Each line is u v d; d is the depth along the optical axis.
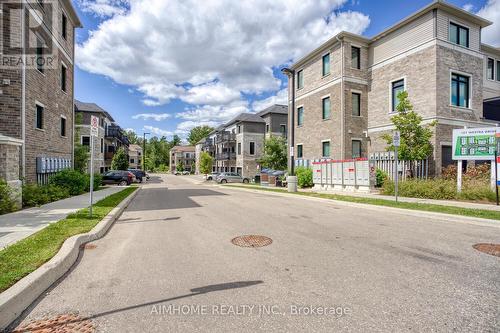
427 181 13.20
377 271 4.14
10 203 8.77
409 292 3.46
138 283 3.77
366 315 2.93
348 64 20.44
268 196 15.53
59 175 14.30
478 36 18.20
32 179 13.20
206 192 18.86
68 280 3.89
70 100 19.19
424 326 2.72
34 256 4.27
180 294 3.44
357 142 20.78
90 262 4.61
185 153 110.94
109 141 49.62
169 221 8.05
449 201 11.06
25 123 12.45
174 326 2.75
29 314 3.01
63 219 7.36
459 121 17.23
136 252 5.12
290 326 2.73
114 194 15.04
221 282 3.77
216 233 6.54
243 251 5.13
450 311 3.00
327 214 9.20
